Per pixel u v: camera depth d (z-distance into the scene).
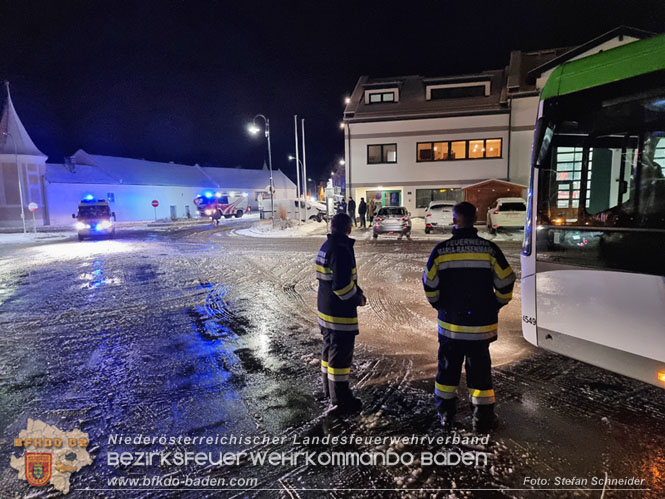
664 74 3.14
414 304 7.50
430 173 27.81
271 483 2.81
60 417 3.73
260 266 12.19
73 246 18.69
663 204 3.11
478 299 3.22
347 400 3.67
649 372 3.17
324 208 31.73
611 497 2.60
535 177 4.02
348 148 28.67
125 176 42.34
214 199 39.34
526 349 5.15
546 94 3.96
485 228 21.94
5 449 3.26
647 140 3.21
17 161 31.95
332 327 3.60
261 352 5.29
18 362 5.06
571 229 3.71
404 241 17.62
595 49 22.89
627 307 3.30
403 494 2.67
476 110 26.58
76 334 6.13
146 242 19.91
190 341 5.76
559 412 3.61
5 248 18.39
